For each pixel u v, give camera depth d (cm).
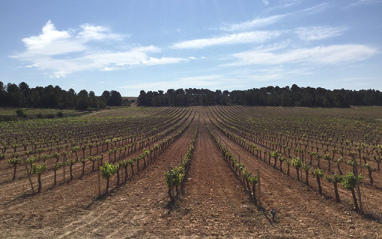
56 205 1267
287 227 1004
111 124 7712
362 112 12319
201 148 3762
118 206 1268
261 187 1630
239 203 1316
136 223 1052
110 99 19338
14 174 1800
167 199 1389
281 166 2281
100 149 3600
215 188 1614
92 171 2091
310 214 1141
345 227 992
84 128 6550
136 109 15238
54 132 5694
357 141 4422
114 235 935
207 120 10431
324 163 2448
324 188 1567
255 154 3198
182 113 13575
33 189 1511
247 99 17912
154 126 7950
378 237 900
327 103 15275
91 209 1219
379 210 1166
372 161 2512
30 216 1113
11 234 938
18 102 13038
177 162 2631
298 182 1736
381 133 5053
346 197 1370
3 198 1372
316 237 912
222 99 18875
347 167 2228
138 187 1638
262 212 1178
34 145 3797
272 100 17188
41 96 13875
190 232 965
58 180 1791
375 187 1566
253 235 937
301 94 17388
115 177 1912
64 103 14188
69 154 3047
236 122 9219
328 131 5841
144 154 2352
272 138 5097
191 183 1748
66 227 1005
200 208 1244
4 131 5562
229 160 2369
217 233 954
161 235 938
